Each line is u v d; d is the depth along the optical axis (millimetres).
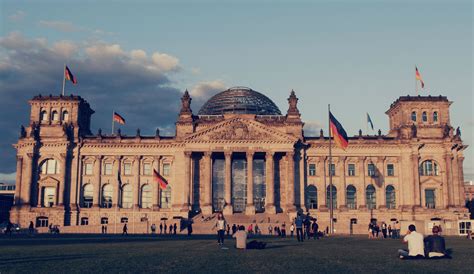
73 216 157750
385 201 161750
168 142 162000
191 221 145000
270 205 153375
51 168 160625
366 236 111500
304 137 164000
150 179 162625
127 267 33125
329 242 72562
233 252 48062
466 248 57906
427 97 166625
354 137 165375
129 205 161750
